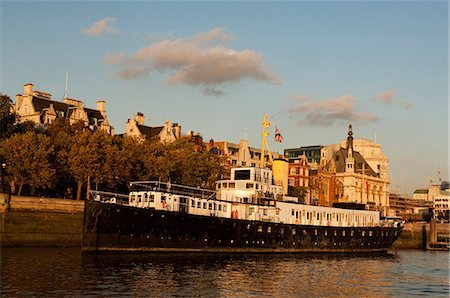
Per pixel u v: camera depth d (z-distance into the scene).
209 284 46.75
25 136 80.94
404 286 53.62
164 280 47.03
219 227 68.12
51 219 71.31
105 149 87.75
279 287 48.00
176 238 64.38
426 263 79.56
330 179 180.62
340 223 86.81
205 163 109.81
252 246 72.06
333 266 66.44
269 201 77.31
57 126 95.00
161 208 65.81
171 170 99.81
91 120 123.00
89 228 58.84
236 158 155.75
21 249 65.12
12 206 69.69
